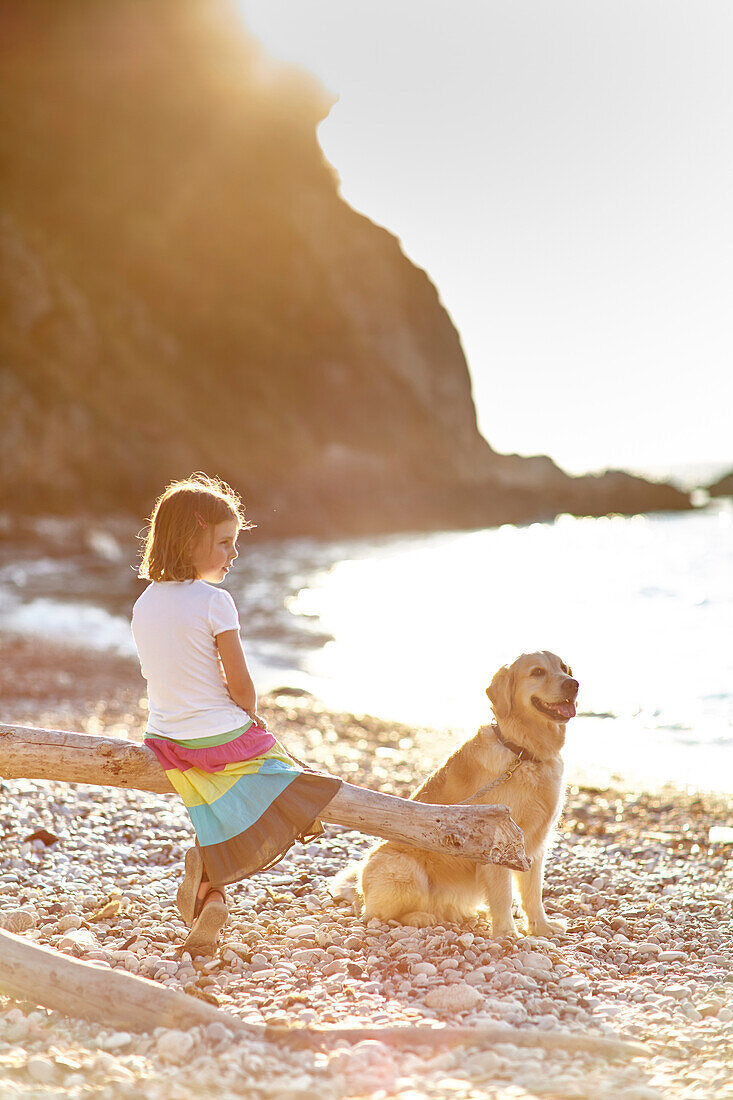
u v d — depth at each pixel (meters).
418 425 78.00
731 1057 3.07
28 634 18.09
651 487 98.50
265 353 68.12
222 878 3.59
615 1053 3.03
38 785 7.00
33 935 4.15
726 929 4.69
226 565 3.76
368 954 4.02
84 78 61.69
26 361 50.88
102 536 44.03
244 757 3.65
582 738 10.88
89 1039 3.05
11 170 58.53
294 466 64.62
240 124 71.06
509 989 3.65
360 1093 2.70
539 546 55.62
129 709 11.24
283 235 71.94
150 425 55.12
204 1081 2.69
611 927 4.68
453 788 4.46
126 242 62.78
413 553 51.03
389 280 82.06
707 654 17.47
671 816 7.36
